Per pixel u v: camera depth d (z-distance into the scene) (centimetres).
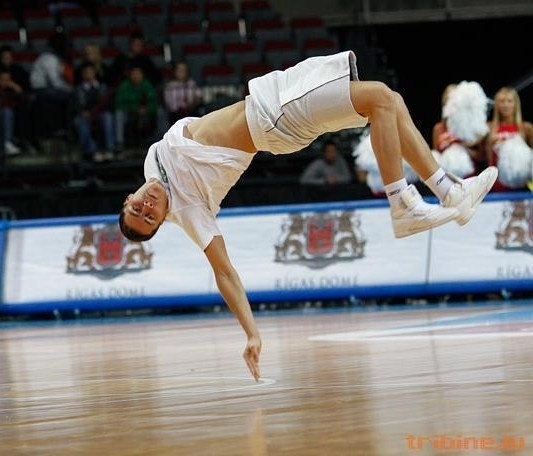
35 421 646
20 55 2488
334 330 1280
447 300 1811
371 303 1831
